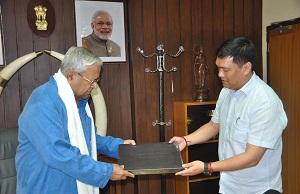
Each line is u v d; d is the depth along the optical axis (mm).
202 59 2520
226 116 1520
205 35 2641
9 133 1889
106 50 2408
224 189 1538
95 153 1532
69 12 2277
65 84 1298
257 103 1325
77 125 1328
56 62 2279
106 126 2234
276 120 1310
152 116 2525
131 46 2422
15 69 1990
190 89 2627
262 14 2818
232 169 1331
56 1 2236
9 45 2141
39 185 1266
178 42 2555
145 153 1505
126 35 2457
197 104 2398
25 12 2162
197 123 2551
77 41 2309
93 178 1244
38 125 1189
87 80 1301
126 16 2443
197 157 2617
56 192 1284
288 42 2277
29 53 2174
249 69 1329
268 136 1301
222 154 1552
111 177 1287
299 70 2188
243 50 1287
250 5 2773
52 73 2273
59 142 1199
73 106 1312
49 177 1274
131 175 1306
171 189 2627
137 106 2473
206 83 2545
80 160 1231
